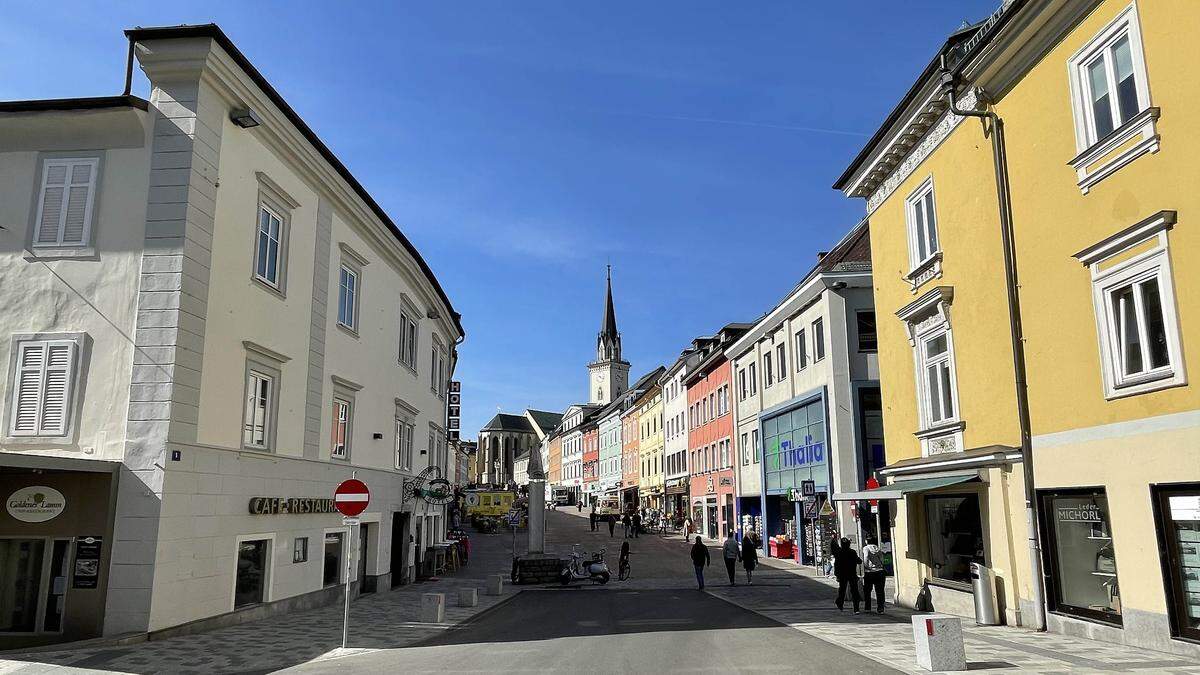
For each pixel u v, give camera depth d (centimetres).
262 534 1614
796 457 3300
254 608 1573
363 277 2234
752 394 3991
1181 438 1050
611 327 12256
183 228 1388
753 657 1118
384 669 1048
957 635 998
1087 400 1232
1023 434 1379
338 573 2014
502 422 14888
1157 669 961
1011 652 1121
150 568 1281
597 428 9506
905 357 1870
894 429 1928
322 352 1927
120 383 1348
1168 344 1072
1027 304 1382
